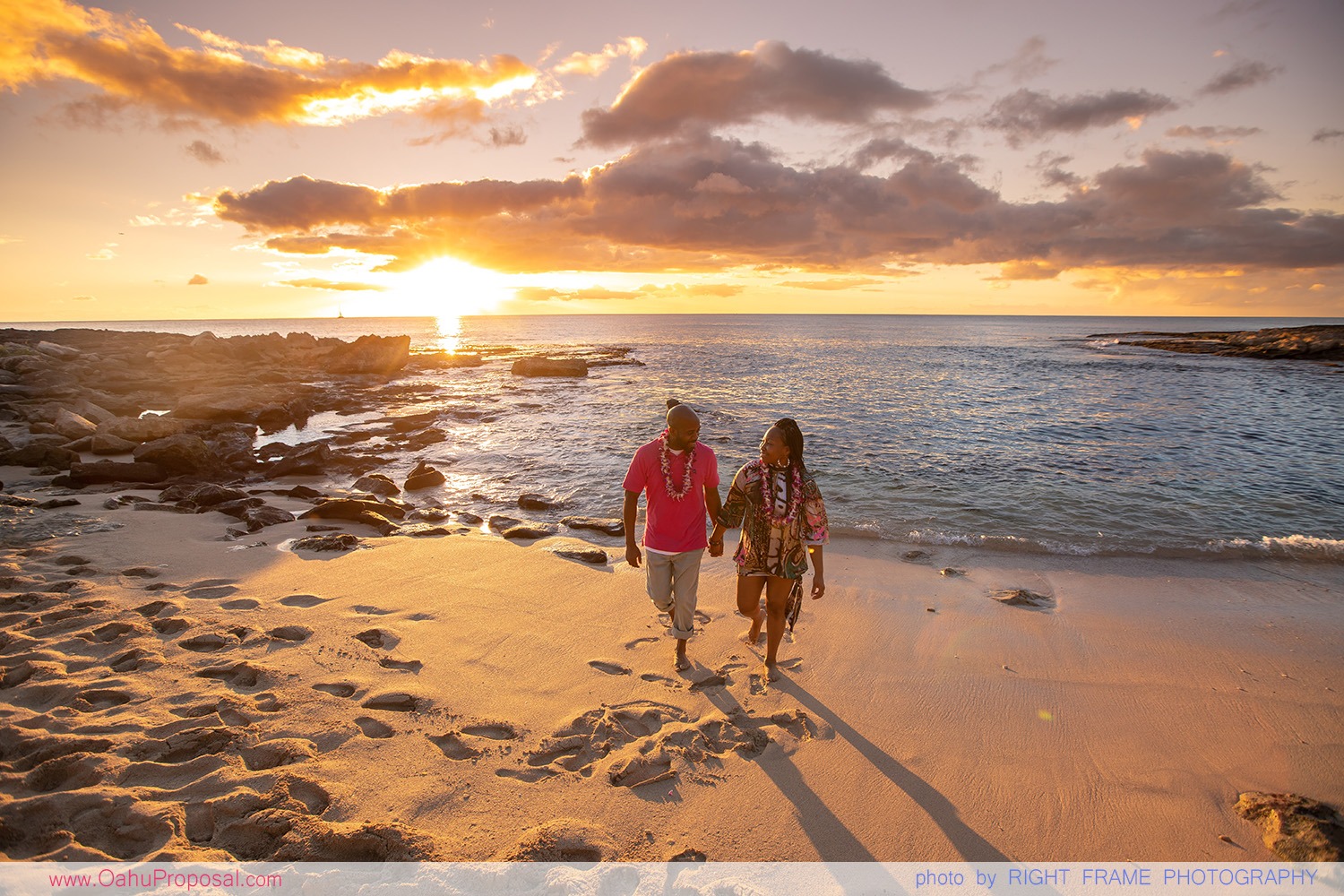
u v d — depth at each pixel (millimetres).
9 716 3363
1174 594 5969
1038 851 2822
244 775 3008
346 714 3576
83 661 4035
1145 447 13219
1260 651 4781
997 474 10852
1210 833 2965
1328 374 31422
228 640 4406
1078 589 6074
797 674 4297
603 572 6105
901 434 14820
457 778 3117
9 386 19531
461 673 4133
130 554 6285
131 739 3213
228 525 7547
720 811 2990
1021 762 3441
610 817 2910
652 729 3633
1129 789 3248
